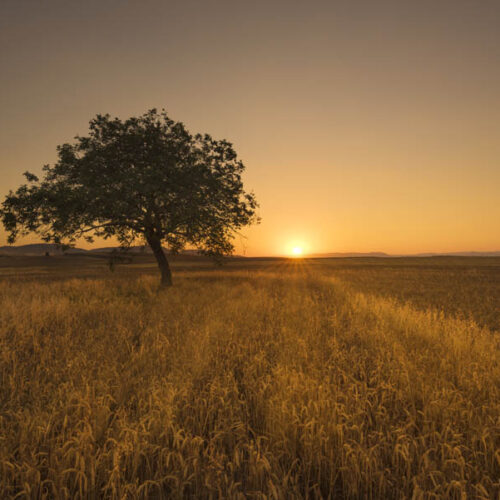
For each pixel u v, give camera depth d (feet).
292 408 11.93
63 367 17.74
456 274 128.77
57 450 10.00
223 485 9.71
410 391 14.33
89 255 302.66
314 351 20.22
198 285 71.51
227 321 30.35
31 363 19.22
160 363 18.63
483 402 13.56
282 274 127.95
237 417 12.59
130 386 15.31
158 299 46.32
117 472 9.12
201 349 19.97
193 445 10.68
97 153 60.18
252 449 10.19
